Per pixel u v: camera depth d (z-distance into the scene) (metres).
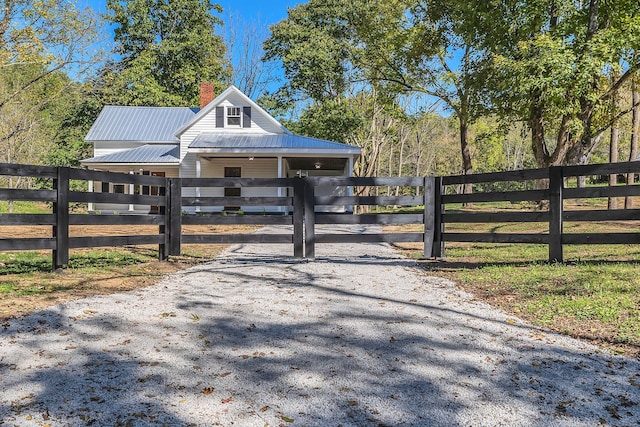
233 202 9.29
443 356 3.92
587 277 6.48
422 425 2.77
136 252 10.34
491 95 18.62
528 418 2.86
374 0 29.12
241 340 4.33
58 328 4.58
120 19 36.06
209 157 24.89
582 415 2.89
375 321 4.96
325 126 34.31
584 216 7.73
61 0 20.92
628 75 15.79
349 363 3.76
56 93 26.48
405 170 65.12
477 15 18.34
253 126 25.69
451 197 9.04
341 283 6.99
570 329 4.57
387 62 26.02
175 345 4.16
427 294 6.24
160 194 9.30
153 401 3.04
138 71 33.84
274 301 5.84
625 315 4.80
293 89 36.12
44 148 32.91
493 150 59.56
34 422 2.74
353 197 9.24
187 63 36.91
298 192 9.30
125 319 4.96
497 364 3.74
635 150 18.50
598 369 3.61
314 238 9.28
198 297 6.03
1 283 6.45
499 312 5.29
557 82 14.77
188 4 37.22
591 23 15.69
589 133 17.80
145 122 29.83
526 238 8.16
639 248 9.32
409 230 17.28
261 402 3.05
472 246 11.46
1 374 3.45
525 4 16.70
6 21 19.38
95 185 27.73
